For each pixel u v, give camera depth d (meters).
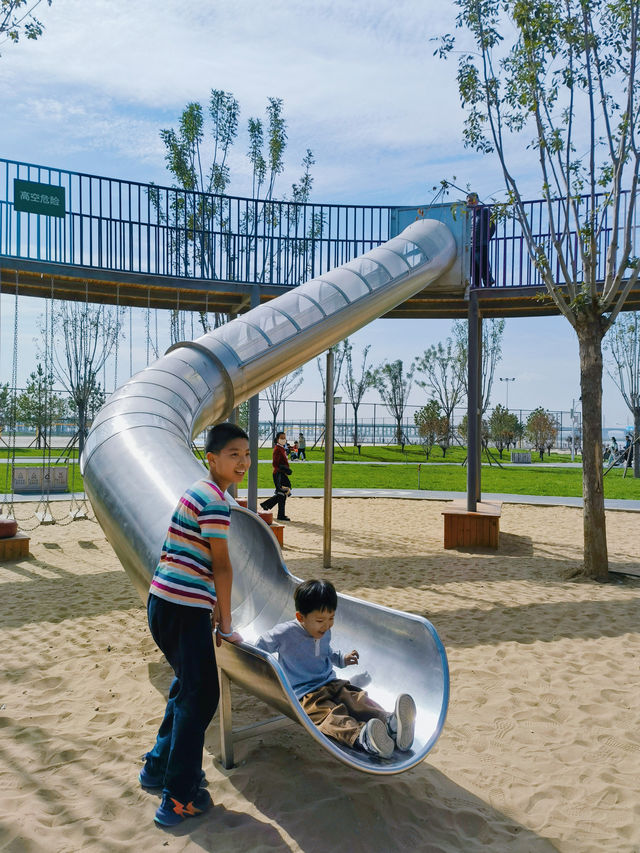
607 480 25.08
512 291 10.98
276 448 13.29
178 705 3.01
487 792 3.31
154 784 3.27
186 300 11.32
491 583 8.14
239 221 10.97
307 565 9.19
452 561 9.58
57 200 9.48
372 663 3.65
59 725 3.99
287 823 2.96
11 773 3.38
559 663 5.23
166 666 4.99
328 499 8.98
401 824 2.98
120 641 5.61
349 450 41.97
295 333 8.09
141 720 4.06
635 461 27.09
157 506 4.53
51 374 15.68
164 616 3.00
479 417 11.22
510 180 8.46
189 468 4.96
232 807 3.11
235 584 4.53
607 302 8.23
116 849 2.76
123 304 11.55
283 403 42.22
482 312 12.69
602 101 7.88
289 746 3.71
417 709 3.24
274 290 11.05
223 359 7.28
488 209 11.18
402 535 11.91
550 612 6.76
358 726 3.03
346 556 9.89
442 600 7.28
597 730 4.05
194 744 2.97
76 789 3.24
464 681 4.83
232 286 10.74
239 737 3.48
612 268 8.20
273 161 17.02
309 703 3.24
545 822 3.06
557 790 3.35
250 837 2.86
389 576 8.52
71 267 9.52
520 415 50.84
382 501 16.88
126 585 7.72
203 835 2.87
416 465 31.00
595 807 3.21
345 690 3.30
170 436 5.53
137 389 6.32
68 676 4.78
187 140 15.87
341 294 8.83
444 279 11.13
